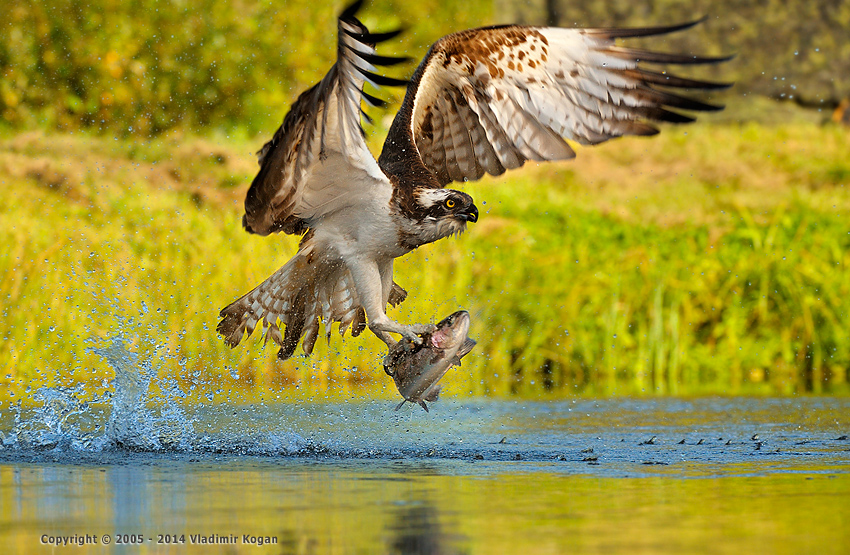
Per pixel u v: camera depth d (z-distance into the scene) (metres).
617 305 15.04
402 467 7.60
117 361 9.82
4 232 14.66
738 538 5.14
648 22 27.77
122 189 17.47
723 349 14.99
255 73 23.66
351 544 5.07
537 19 28.34
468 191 18.16
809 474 7.12
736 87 27.19
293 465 7.71
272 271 14.12
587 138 8.52
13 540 5.25
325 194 8.10
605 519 5.59
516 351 14.76
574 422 10.04
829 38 27.27
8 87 22.33
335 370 13.37
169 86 23.20
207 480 7.01
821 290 15.40
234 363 13.25
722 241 16.25
